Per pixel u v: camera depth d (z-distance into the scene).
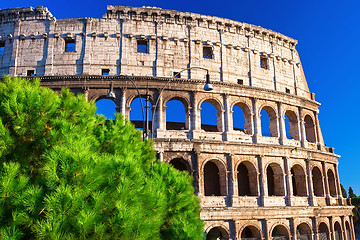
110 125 24.47
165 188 21.19
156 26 58.25
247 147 56.53
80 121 19.23
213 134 55.50
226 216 51.84
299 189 63.69
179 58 57.62
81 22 56.91
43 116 16.64
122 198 14.27
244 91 59.47
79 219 12.45
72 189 13.26
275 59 66.25
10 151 15.62
